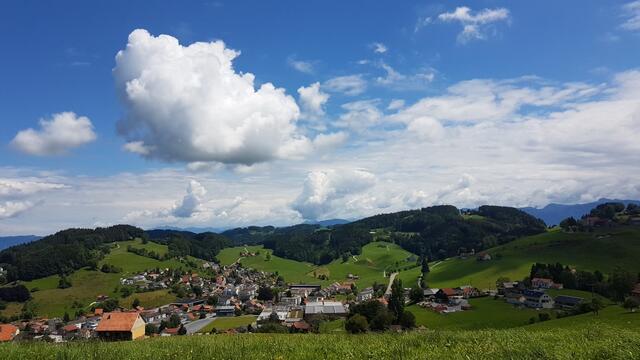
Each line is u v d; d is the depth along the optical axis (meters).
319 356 14.44
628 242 197.88
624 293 127.44
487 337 17.78
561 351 12.98
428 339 17.91
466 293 155.38
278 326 115.12
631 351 12.40
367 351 14.88
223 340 20.39
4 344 18.48
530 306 128.50
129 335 69.19
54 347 16.92
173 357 14.80
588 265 178.75
